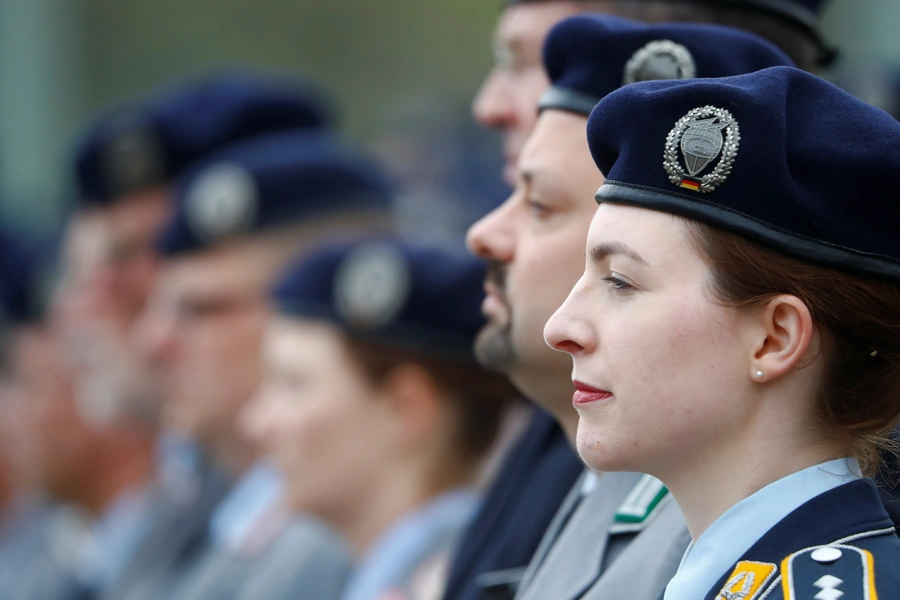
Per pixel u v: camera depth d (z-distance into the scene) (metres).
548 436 7.19
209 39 24.11
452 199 17.06
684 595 4.31
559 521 6.01
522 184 5.82
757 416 4.29
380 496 9.46
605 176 4.72
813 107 4.38
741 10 6.34
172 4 23.94
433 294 9.34
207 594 11.04
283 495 10.30
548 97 5.82
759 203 4.23
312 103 14.03
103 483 15.68
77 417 15.68
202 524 12.30
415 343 9.34
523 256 5.72
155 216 14.02
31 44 21.55
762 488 4.31
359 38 24.39
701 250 4.25
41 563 15.78
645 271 4.30
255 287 12.27
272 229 12.30
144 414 14.02
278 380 9.88
